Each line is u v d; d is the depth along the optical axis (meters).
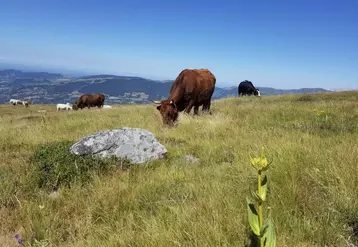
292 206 4.26
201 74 15.70
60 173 6.41
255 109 16.25
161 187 5.71
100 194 5.32
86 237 4.19
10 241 4.26
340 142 7.40
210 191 4.99
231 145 8.46
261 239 2.29
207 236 3.56
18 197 5.56
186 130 11.22
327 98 26.41
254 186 4.91
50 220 4.69
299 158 5.77
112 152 7.69
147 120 13.36
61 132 11.62
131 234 3.94
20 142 10.06
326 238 3.55
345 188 4.36
